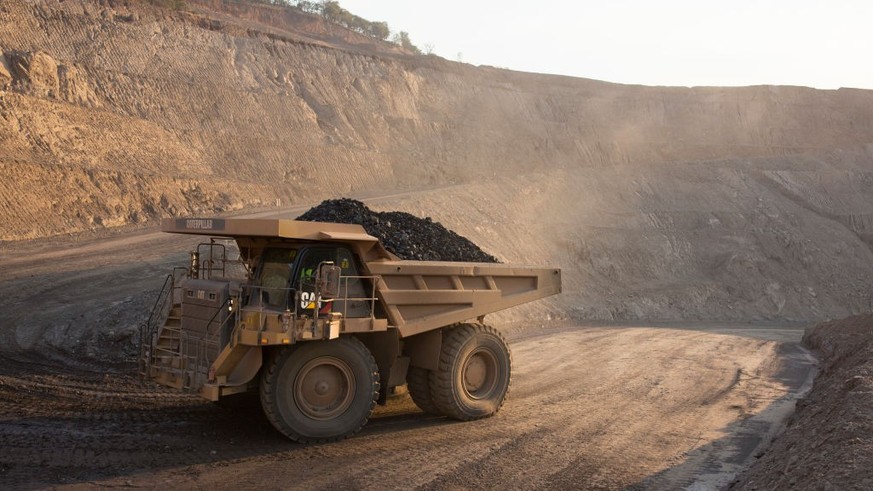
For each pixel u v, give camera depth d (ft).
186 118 149.48
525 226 144.36
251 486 22.44
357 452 26.78
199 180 125.08
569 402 38.17
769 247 181.37
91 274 66.95
